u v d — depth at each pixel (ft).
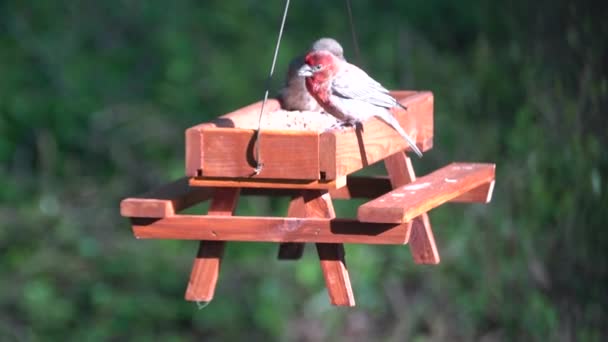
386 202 23.22
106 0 64.28
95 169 57.16
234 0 63.05
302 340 47.34
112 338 47.83
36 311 48.65
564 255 36.86
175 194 24.45
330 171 22.85
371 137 25.45
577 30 35.37
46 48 61.62
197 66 60.08
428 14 60.08
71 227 53.21
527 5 38.22
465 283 44.16
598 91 34.68
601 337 35.60
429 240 27.86
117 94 59.88
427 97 29.17
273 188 25.76
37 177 56.59
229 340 47.57
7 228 52.90
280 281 49.39
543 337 38.29
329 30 61.16
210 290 24.20
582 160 35.65
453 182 25.96
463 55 54.44
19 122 58.59
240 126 26.48
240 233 23.49
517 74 40.29
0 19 63.21
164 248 52.26
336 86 25.67
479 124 43.42
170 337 47.83
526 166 38.93
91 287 49.83
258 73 59.11
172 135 57.62
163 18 63.36
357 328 47.03
